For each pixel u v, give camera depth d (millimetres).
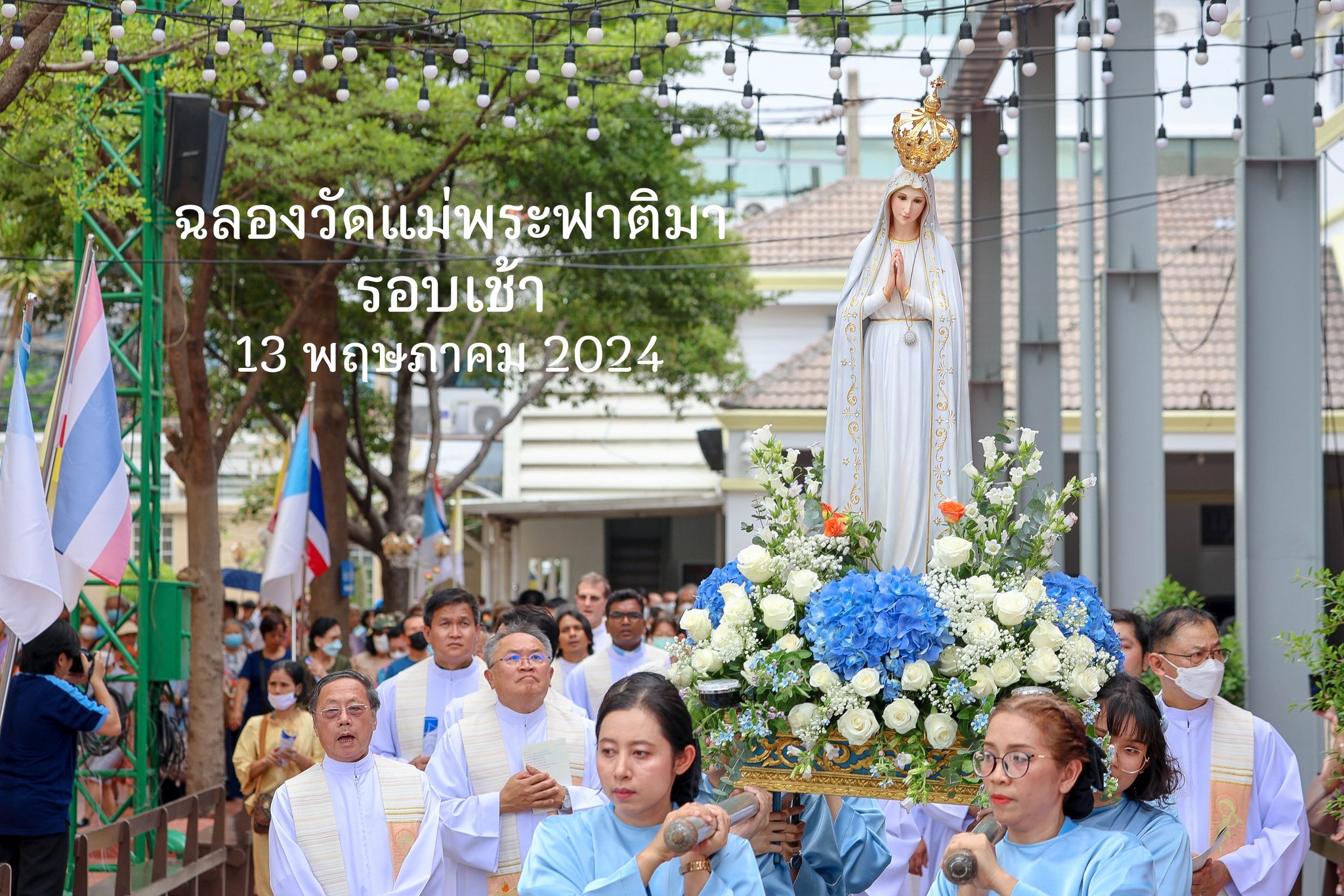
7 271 19750
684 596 12297
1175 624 5547
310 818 5637
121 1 7297
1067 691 4211
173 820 8781
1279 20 9422
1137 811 4195
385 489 19594
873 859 5012
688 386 21469
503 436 28859
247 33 10148
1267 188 9438
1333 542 18906
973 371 15734
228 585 19562
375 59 13633
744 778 4449
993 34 13492
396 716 7406
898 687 4266
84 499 7684
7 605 6695
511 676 6176
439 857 5734
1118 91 11383
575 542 29078
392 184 15703
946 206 26656
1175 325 22391
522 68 13570
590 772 6359
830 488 5141
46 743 7336
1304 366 9375
